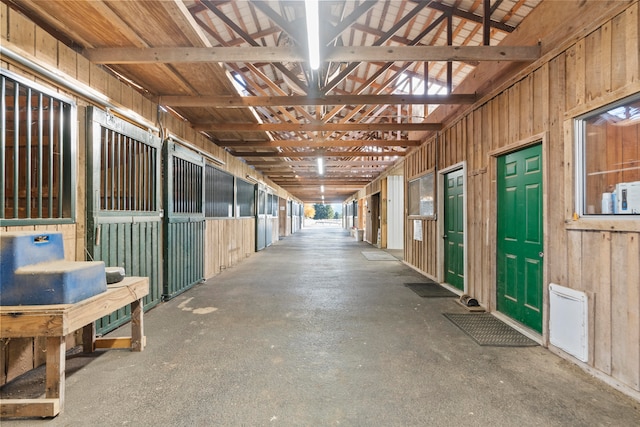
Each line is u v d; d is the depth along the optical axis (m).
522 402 1.96
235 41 5.46
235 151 7.61
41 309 1.78
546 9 2.87
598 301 2.29
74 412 1.84
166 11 2.58
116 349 2.69
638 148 2.07
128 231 3.38
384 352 2.66
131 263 3.44
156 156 4.00
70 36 2.90
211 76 3.73
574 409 1.89
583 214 2.47
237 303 4.14
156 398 1.99
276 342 2.87
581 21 2.46
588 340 2.34
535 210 3.07
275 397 2.00
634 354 2.02
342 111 9.03
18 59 2.14
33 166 2.68
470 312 3.77
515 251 3.38
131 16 2.63
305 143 6.56
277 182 14.51
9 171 2.70
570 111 2.54
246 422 1.76
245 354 2.62
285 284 5.32
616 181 2.22
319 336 3.01
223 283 5.39
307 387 2.12
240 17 4.84
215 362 2.47
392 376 2.27
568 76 2.60
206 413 1.84
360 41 6.04
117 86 3.30
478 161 4.10
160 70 3.54
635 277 2.03
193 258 5.09
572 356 2.47
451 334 3.07
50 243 2.08
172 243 4.34
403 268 6.98
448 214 5.27
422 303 4.16
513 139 3.33
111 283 2.49
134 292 2.54
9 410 1.75
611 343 2.17
